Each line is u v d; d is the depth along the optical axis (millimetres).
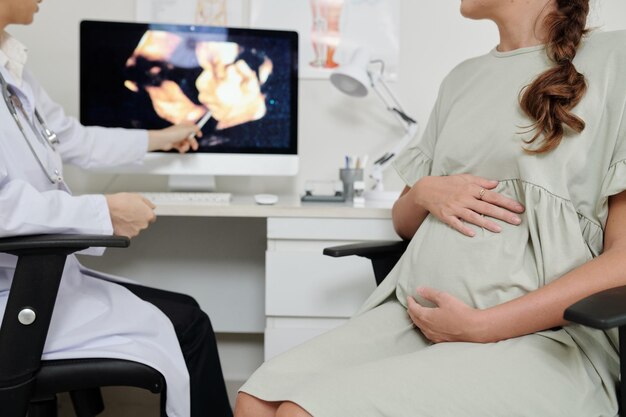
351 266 1403
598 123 932
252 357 2021
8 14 1219
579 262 897
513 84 1043
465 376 793
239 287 1960
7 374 949
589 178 937
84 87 1634
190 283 1953
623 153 898
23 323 947
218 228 1944
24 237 984
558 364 834
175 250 1947
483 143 1036
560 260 899
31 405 1171
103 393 1919
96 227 1092
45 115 1461
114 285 1263
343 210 1399
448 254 1000
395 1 1884
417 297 1038
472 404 765
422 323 954
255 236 1947
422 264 1044
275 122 1685
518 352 834
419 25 1897
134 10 1867
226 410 1317
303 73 1894
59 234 1021
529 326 854
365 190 1806
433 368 808
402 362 829
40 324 957
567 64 956
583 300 714
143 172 1655
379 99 1903
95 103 1641
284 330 1407
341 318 1418
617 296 728
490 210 982
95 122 1643
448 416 755
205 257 1950
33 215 1005
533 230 932
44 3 1849
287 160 1689
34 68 1861
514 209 969
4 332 944
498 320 861
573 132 939
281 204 1526
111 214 1141
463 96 1133
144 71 1651
